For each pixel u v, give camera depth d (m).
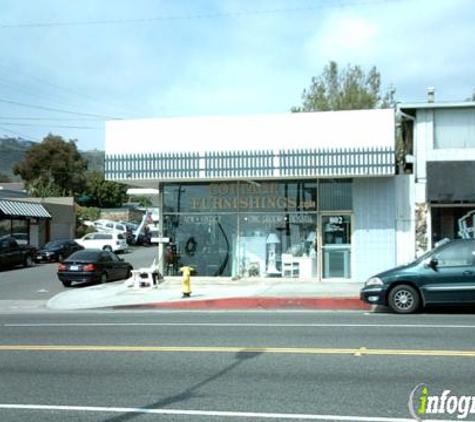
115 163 21.59
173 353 9.66
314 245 21.42
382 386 7.41
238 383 7.69
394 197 20.67
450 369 8.26
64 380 8.05
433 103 20.00
